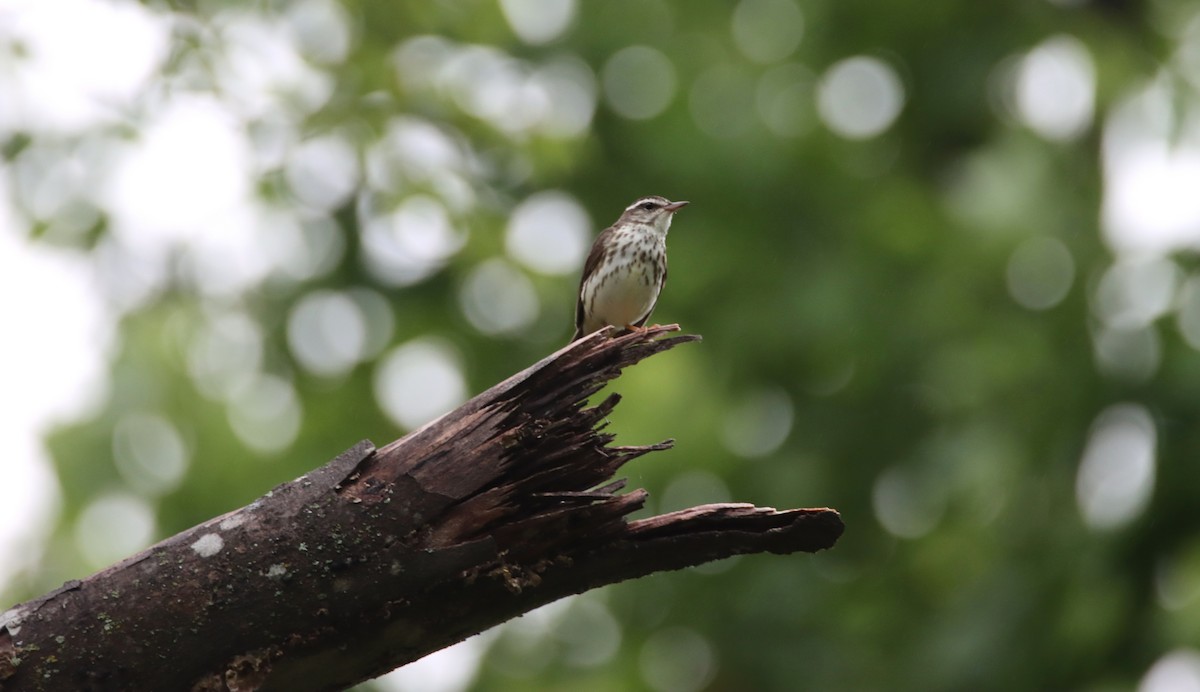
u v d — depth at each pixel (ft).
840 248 48.91
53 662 17.54
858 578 49.06
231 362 45.34
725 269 49.57
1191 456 40.19
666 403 44.42
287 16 35.35
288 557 18.15
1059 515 42.55
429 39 38.96
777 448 48.85
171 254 43.11
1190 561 40.32
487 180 43.21
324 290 47.98
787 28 52.16
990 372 44.45
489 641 46.29
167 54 32.91
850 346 47.98
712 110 49.37
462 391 47.70
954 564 46.68
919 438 48.75
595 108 51.39
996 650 42.09
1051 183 44.65
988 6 51.72
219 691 18.06
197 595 17.93
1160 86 45.68
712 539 19.89
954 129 52.47
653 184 50.49
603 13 50.80
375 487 18.45
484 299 48.06
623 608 47.85
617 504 19.04
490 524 18.63
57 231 38.68
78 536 41.63
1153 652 39.70
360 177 37.60
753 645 47.78
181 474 42.86
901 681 45.52
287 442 45.34
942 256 46.55
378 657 18.88
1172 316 42.11
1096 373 42.73
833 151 49.78
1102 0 52.39
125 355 42.16
